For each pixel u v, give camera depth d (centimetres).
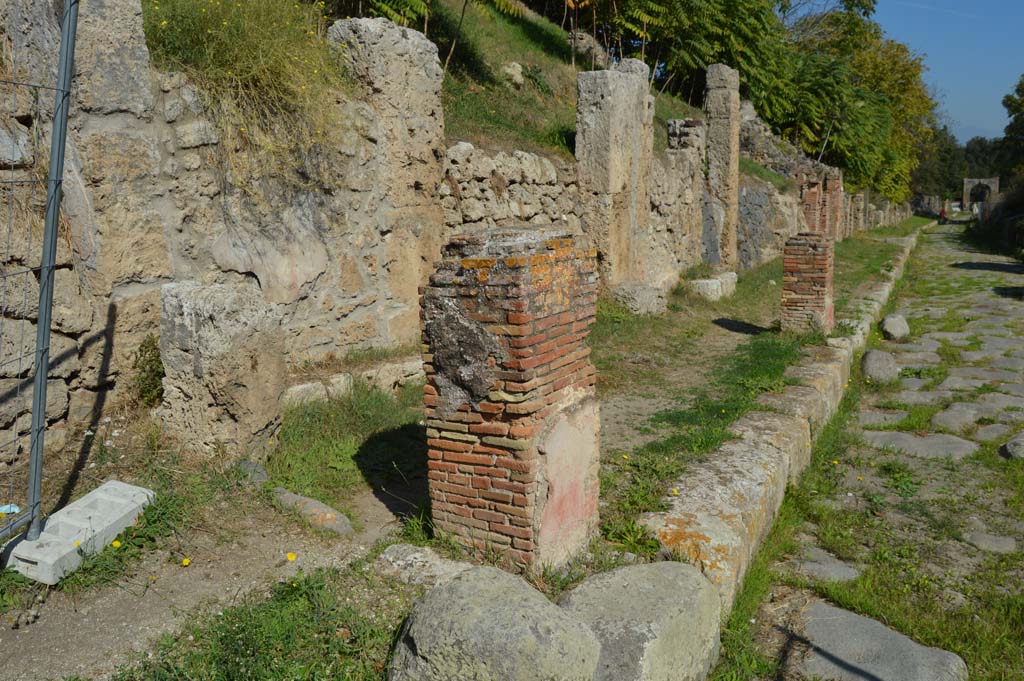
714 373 865
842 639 428
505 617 292
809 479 681
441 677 291
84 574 360
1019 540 583
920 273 2236
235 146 578
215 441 478
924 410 903
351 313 689
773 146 2241
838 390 902
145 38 538
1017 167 5184
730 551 439
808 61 2641
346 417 573
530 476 377
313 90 628
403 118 721
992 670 411
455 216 821
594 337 970
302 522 425
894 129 4038
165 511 411
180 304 474
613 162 1092
